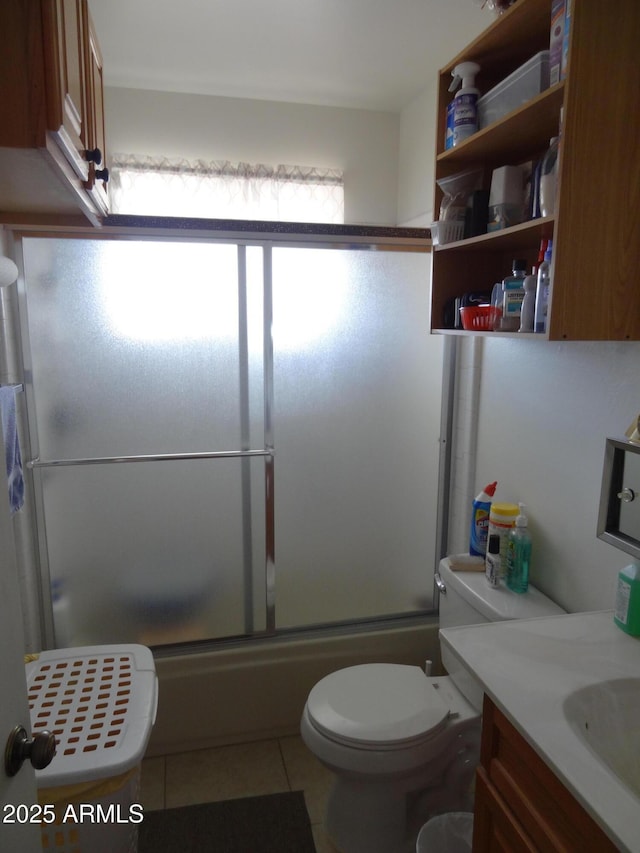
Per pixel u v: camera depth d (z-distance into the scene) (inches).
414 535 86.4
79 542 75.4
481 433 78.2
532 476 67.3
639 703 41.6
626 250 46.5
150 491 76.1
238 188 118.9
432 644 85.9
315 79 106.3
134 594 77.9
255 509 79.2
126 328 72.1
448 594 70.6
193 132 116.2
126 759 46.2
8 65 36.5
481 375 77.5
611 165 45.2
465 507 82.0
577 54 43.1
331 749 56.9
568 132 43.8
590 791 31.4
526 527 64.7
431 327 70.7
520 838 38.3
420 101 112.5
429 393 83.1
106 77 106.9
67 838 46.6
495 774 42.1
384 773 55.7
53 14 36.6
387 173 124.8
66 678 56.4
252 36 89.1
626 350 52.5
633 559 52.4
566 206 44.7
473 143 58.8
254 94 114.6
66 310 70.5
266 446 77.9
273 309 75.4
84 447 73.4
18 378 70.0
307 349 77.7
